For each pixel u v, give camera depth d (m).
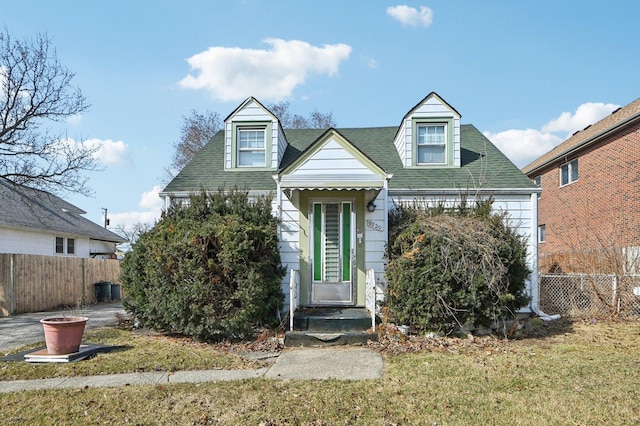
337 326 8.32
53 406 4.77
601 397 4.96
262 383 5.51
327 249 9.84
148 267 8.49
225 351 7.30
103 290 17.00
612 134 16.41
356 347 7.58
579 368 6.16
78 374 5.99
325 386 5.38
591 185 17.77
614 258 11.57
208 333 7.96
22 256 13.03
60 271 14.84
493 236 8.45
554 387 5.32
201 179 11.61
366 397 4.99
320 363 6.52
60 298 14.76
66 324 6.83
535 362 6.51
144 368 6.24
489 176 11.15
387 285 8.56
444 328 8.16
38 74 13.99
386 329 8.20
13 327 10.07
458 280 7.94
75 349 6.97
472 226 8.42
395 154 12.86
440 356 6.88
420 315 8.10
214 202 9.58
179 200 10.84
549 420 4.35
